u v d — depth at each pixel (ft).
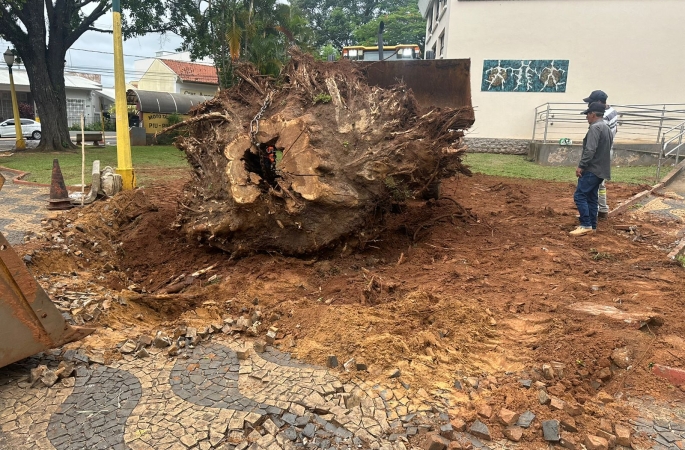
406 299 13.89
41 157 52.49
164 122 78.48
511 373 10.71
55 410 9.25
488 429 8.88
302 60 21.22
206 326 12.89
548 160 46.26
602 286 15.47
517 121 52.75
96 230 21.77
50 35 61.05
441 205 26.91
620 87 50.01
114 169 29.99
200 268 18.47
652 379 10.53
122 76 28.43
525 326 12.74
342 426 8.98
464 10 51.57
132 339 12.03
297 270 17.02
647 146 47.34
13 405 9.34
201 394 9.87
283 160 17.02
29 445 8.32
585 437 8.66
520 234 21.93
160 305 14.85
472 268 17.37
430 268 17.30
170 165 47.09
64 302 13.33
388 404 9.62
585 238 21.15
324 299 14.73
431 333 12.12
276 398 9.74
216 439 8.53
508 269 17.31
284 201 16.83
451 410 9.43
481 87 52.75
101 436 8.56
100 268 18.07
